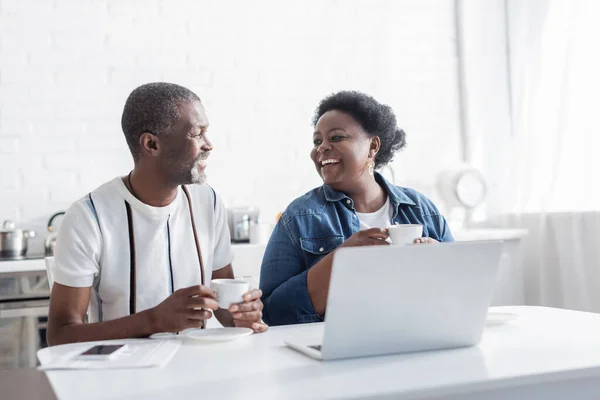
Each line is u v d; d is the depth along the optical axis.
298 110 3.57
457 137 3.85
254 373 1.04
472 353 1.16
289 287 1.69
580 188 3.26
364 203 1.97
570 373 1.03
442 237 2.01
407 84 3.78
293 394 0.91
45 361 1.12
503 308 1.67
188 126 1.61
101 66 3.23
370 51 3.71
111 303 1.63
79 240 1.55
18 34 3.11
